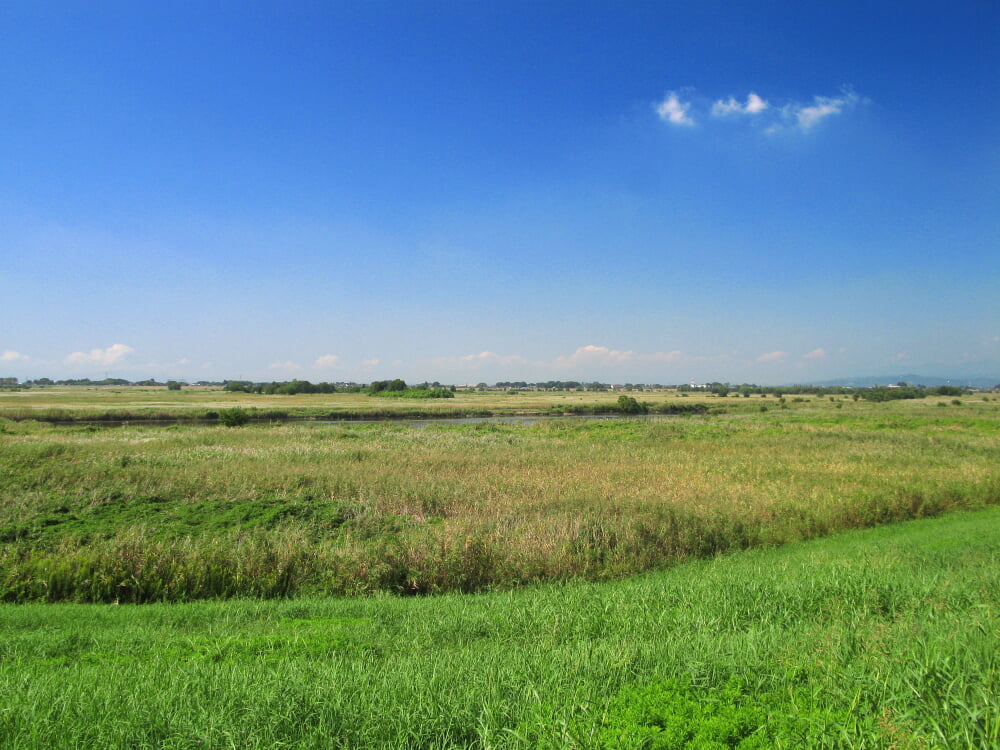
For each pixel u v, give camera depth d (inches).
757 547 535.2
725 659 208.8
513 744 161.0
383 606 350.0
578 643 236.1
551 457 1057.5
